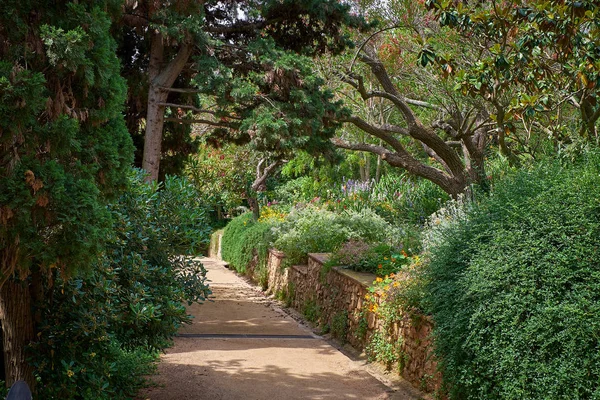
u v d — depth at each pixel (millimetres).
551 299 4582
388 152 14617
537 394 4465
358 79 13664
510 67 8266
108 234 4500
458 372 5367
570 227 4707
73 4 3936
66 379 5320
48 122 3881
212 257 25469
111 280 5754
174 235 6883
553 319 4445
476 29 8242
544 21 7336
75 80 4137
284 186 23609
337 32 12977
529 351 4535
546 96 8305
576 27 7449
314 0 12039
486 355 4922
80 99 4184
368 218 13430
